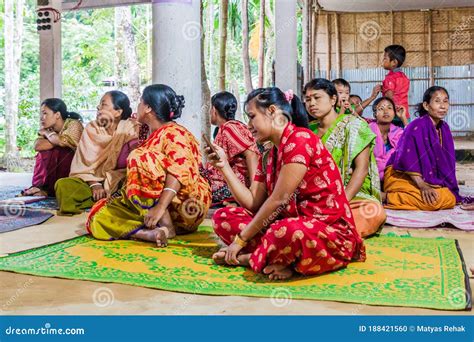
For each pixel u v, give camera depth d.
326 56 19.73
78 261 3.83
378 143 6.44
